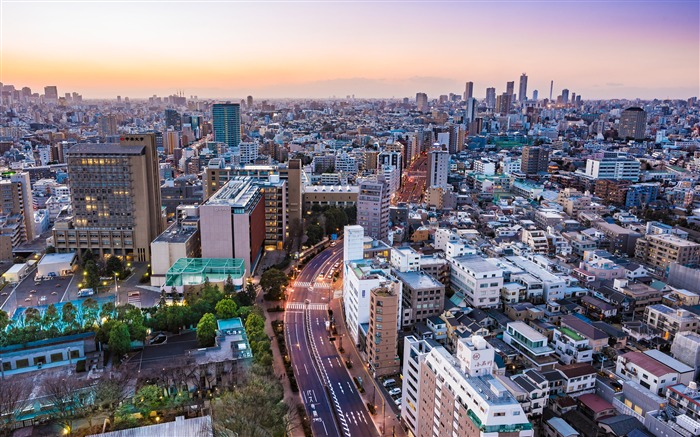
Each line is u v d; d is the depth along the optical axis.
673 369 181.12
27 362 194.75
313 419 179.12
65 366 194.50
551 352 198.88
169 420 165.25
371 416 182.12
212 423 152.25
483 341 141.25
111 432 146.12
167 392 177.75
